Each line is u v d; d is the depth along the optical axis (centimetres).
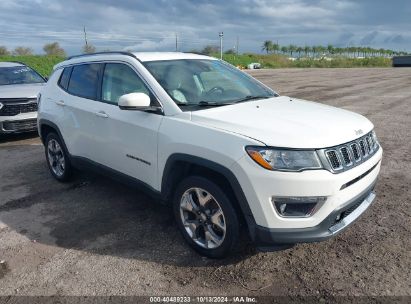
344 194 301
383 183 515
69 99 496
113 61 443
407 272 319
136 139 389
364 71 3662
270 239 298
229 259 346
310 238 294
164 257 354
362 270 324
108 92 444
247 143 298
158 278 324
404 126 869
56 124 519
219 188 321
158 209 456
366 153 336
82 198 496
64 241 390
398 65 5638
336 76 2828
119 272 334
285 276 320
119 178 434
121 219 434
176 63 427
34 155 709
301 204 293
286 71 3972
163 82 386
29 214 455
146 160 383
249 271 329
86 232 407
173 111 360
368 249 355
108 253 364
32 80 953
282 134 299
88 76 482
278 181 286
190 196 354
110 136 425
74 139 491
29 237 400
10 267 347
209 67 452
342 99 1385
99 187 532
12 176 592
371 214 425
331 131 314
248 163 294
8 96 792
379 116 1006
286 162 287
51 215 451
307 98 1437
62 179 551
